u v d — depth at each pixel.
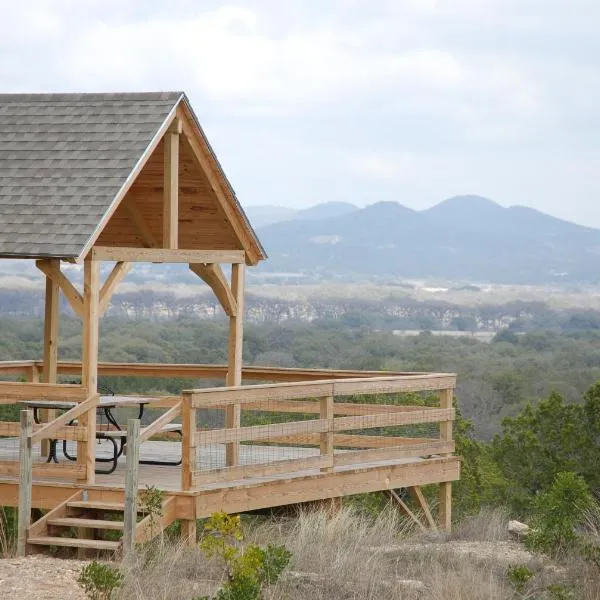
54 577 14.78
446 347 101.81
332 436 20.03
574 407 29.33
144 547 16.48
